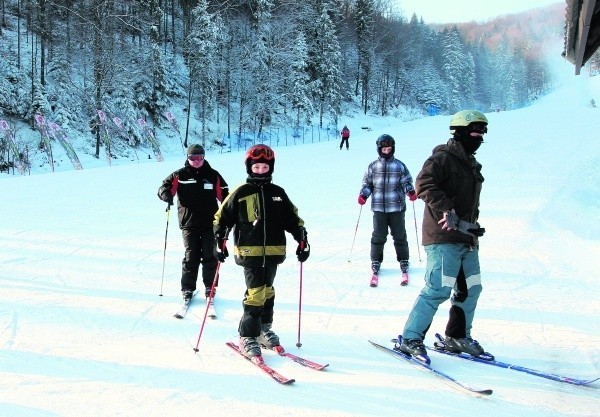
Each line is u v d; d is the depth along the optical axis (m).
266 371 3.32
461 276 3.58
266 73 42.91
